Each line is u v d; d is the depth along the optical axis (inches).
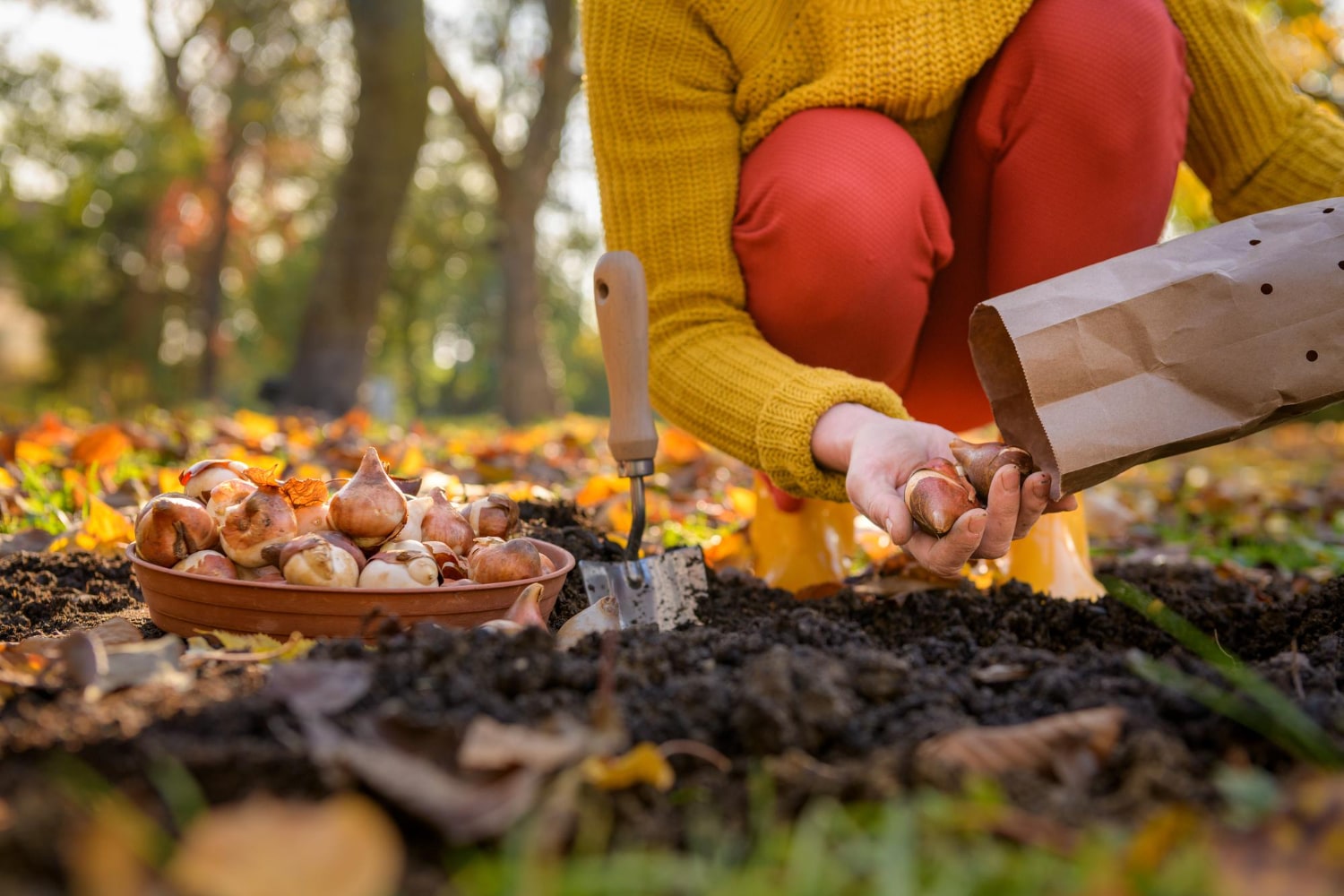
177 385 964.6
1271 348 52.4
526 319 591.5
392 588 54.3
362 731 37.7
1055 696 46.3
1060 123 70.6
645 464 65.9
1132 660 46.4
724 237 72.9
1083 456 51.7
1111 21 69.7
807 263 69.8
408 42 447.8
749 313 74.4
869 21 70.7
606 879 31.0
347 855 29.6
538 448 213.6
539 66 578.6
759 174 71.4
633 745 40.9
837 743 41.0
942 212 73.6
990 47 71.0
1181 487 188.9
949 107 75.6
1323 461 289.7
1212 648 57.1
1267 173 76.1
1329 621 65.7
